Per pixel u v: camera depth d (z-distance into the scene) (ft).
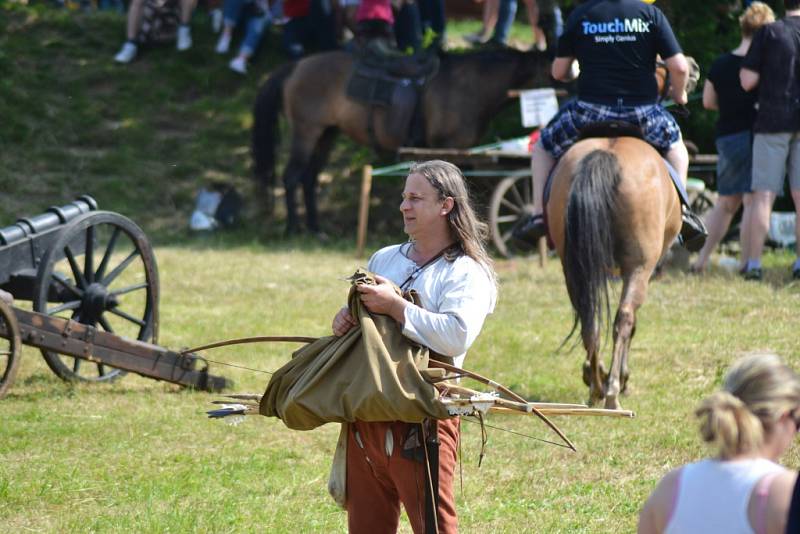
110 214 38.63
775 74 53.93
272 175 78.43
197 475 29.25
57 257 36.63
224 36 94.12
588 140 36.47
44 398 36.58
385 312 18.20
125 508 26.71
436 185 18.98
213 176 84.84
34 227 37.29
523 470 29.96
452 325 18.20
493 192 67.72
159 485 28.17
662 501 13.47
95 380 38.73
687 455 30.96
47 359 37.47
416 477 18.21
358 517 19.24
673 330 47.03
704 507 13.02
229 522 25.72
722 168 57.72
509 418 35.09
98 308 38.24
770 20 54.60
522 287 58.13
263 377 40.47
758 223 56.29
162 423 34.04
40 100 88.58
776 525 12.58
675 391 38.01
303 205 83.56
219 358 42.83
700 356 42.75
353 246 75.31
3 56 91.30
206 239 76.89
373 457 18.61
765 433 13.03
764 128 54.54
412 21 85.10
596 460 30.73
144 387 38.75
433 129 73.05
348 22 91.09
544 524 25.88
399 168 72.43
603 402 34.19
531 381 39.78
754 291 54.08
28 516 26.11
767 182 55.47
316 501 27.53
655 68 37.78
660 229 34.40
